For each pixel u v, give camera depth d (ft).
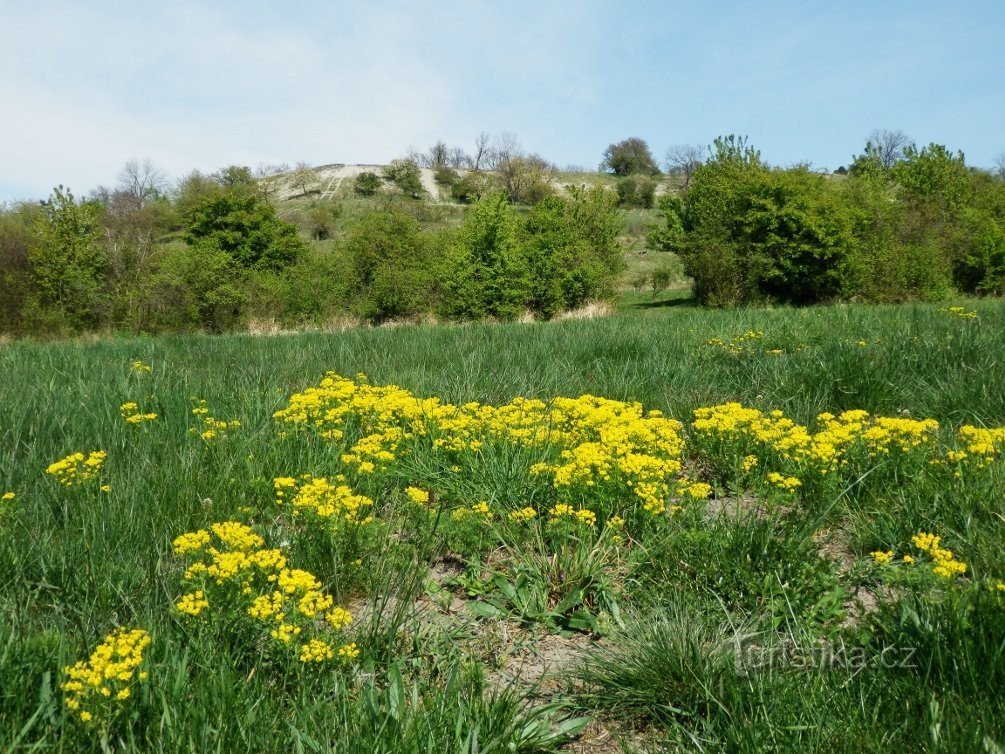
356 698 9.09
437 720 8.52
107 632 9.86
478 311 87.35
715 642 10.12
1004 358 25.08
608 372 26.96
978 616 9.54
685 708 9.34
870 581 12.36
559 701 9.68
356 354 34.78
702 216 100.42
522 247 94.02
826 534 14.67
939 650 9.11
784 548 12.42
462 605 12.39
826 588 11.65
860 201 93.97
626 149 336.08
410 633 11.09
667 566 12.53
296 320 83.56
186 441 18.01
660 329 43.09
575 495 14.46
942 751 7.79
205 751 7.79
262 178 320.70
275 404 21.58
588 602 12.32
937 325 37.42
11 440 17.87
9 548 11.84
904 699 8.70
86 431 18.78
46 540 12.24
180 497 14.55
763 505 15.65
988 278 94.68
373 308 85.56
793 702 8.80
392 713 8.54
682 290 123.13
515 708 9.06
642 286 130.31
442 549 14.28
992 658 8.81
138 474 15.34
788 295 91.45
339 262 89.15
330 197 281.13
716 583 11.94
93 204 80.43
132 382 24.54
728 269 90.33
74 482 14.73
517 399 20.01
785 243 87.35
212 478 15.72
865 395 22.29
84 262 77.15
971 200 112.47
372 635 10.43
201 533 10.96
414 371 27.22
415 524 14.56
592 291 95.30
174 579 11.30
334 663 9.68
